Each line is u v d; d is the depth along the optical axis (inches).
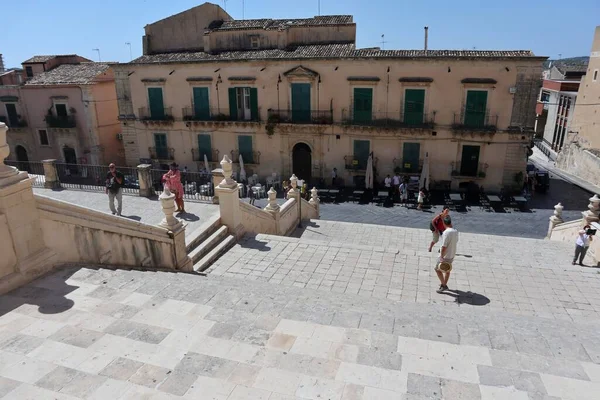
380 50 1047.6
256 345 198.8
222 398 163.3
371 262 442.9
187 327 212.5
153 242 360.8
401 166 1056.8
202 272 410.9
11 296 239.1
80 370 176.9
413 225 821.2
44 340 197.0
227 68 1098.1
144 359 185.9
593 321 304.3
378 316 236.2
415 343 203.0
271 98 1093.1
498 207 926.4
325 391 168.1
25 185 252.1
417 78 985.5
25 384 167.8
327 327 216.5
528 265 451.8
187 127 1171.3
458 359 190.9
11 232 246.8
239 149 1158.3
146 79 1160.2
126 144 1241.4
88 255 300.4
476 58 940.0
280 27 1115.3
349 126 1049.5
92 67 1317.7
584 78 1326.3
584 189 1091.9
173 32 1218.6
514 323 246.1
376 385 172.1
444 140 1014.4
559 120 1625.2
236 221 498.3
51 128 1275.8
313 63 1040.8
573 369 184.2
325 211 914.7
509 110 959.0
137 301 238.2
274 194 620.4
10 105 1310.3
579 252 494.9
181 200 536.4
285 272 416.5
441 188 1048.8
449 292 381.1
